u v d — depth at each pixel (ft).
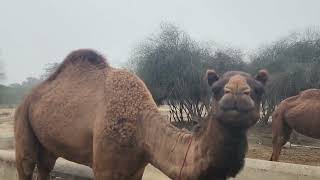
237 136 11.09
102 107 15.26
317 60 79.00
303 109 37.14
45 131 17.48
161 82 82.64
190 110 82.58
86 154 16.01
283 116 38.65
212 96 11.82
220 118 10.84
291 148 51.83
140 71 84.99
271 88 77.05
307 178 22.43
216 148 11.40
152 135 14.21
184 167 12.62
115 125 14.60
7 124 76.38
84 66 17.72
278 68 84.99
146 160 14.92
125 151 14.64
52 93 17.93
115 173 14.75
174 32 85.15
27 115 19.13
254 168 24.00
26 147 19.24
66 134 16.38
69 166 23.34
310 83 77.71
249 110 10.62
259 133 71.31
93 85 16.60
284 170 23.16
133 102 14.96
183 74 81.00
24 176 19.62
